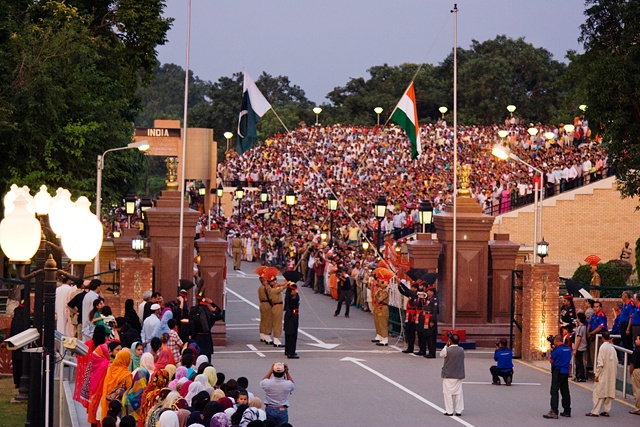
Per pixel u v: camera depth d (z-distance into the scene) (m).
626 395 29.94
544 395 29.44
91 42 47.62
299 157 89.50
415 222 60.50
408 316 35.94
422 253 38.12
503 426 25.61
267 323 37.72
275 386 22.12
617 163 47.97
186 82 38.28
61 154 46.12
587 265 46.81
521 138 84.75
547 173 65.88
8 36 44.91
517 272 36.38
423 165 81.31
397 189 73.19
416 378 31.30
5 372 32.03
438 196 68.25
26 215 16.27
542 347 35.28
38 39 44.31
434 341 35.00
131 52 56.03
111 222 57.72
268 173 87.81
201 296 31.30
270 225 69.31
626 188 50.22
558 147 76.19
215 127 125.81
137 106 63.22
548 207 61.69
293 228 65.56
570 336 31.30
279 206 75.19
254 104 42.19
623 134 47.34
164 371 20.23
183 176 37.53
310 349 36.72
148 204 47.78
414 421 25.80
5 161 45.59
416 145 41.66
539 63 122.56
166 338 24.39
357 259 50.41
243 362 33.66
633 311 31.92
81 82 46.88
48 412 18.73
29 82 43.38
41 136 44.59
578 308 36.59
